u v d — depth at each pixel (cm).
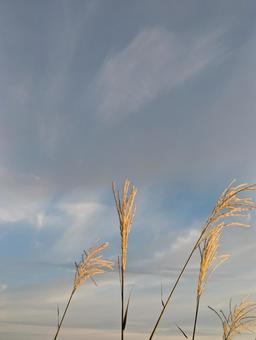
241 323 107
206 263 94
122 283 82
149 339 83
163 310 85
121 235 83
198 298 94
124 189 85
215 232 90
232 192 88
